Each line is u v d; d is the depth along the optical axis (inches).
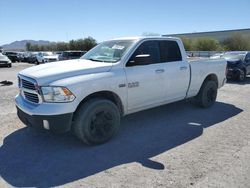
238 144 188.4
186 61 254.5
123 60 203.0
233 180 139.8
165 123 239.0
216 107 298.2
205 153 173.6
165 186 134.8
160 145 188.7
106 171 151.8
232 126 229.8
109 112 191.0
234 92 400.8
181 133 213.0
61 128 173.2
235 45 1978.3
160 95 230.8
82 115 179.2
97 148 184.2
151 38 226.4
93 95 189.3
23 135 209.5
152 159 166.2
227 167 153.8
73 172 151.2
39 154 175.0
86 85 178.2
